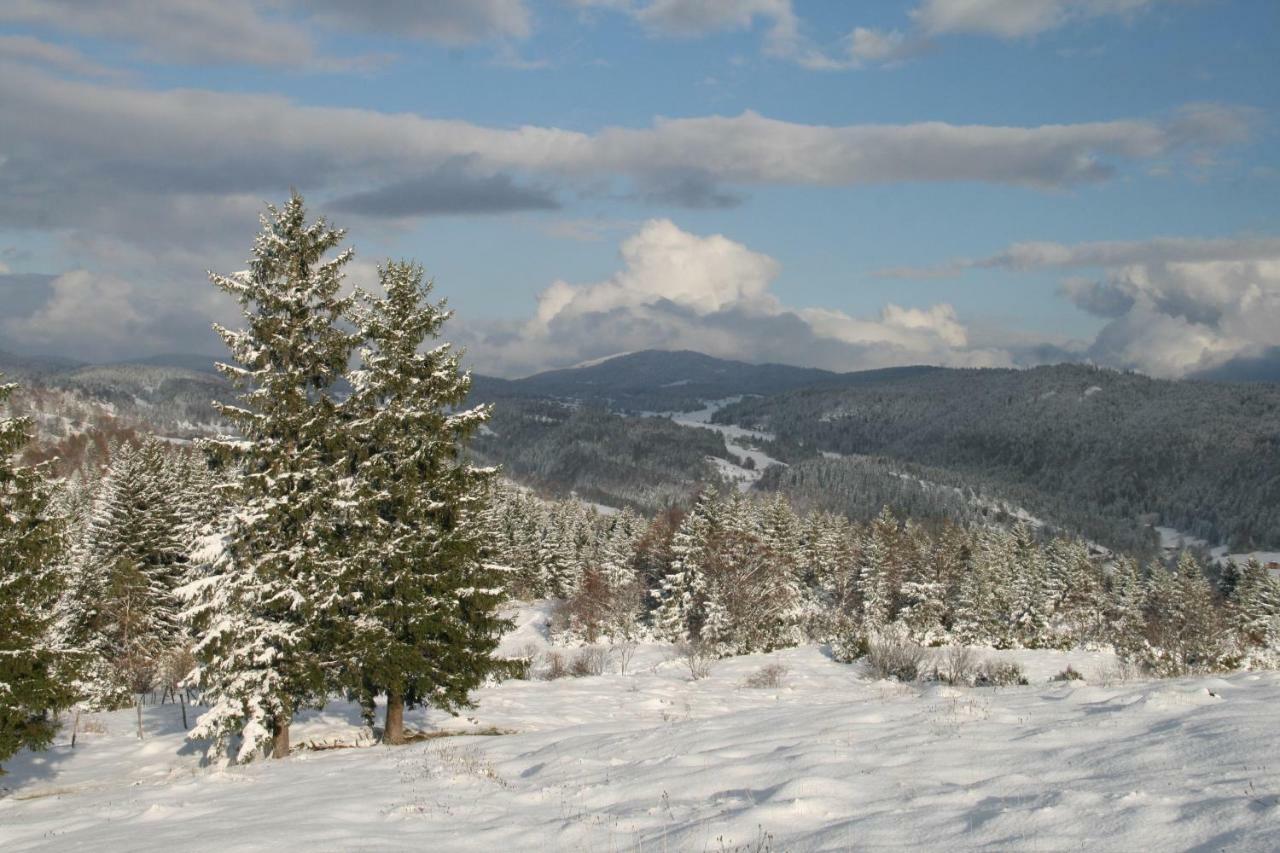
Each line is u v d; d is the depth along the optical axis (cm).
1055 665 4362
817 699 3206
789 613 6669
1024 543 9550
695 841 949
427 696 2411
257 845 1054
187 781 1862
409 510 2233
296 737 2461
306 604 2062
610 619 6962
